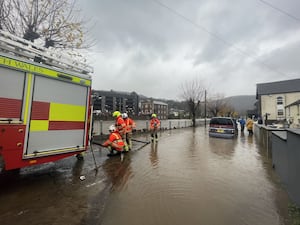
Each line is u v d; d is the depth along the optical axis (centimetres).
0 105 360
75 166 612
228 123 1455
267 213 335
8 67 371
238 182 487
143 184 468
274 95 4488
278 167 545
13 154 381
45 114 441
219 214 331
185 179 505
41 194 401
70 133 505
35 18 799
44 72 437
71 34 891
